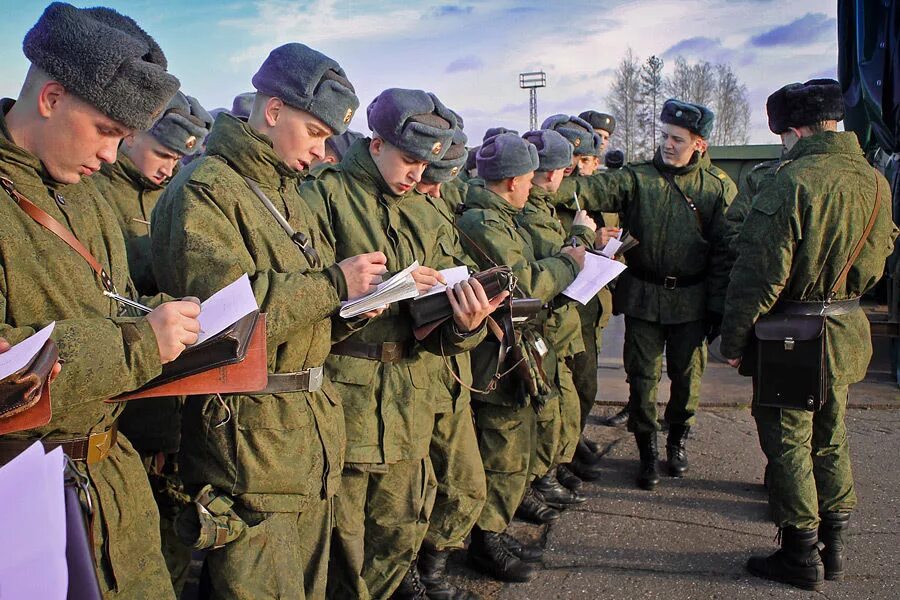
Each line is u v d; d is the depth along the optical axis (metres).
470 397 3.32
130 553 1.83
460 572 3.52
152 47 1.80
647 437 4.51
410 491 2.82
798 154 3.32
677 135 4.48
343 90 2.34
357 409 2.68
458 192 4.37
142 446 2.76
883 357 7.16
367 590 2.76
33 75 1.66
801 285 3.31
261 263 2.20
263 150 2.25
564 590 3.35
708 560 3.62
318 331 2.26
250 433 2.15
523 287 3.34
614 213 4.91
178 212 2.11
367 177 2.85
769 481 3.40
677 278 4.50
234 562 2.11
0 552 1.16
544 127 5.02
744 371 3.53
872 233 3.31
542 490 4.17
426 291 2.55
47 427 1.68
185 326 1.68
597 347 4.70
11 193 1.63
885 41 6.40
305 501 2.24
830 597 3.29
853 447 5.03
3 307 1.58
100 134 1.69
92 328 1.57
